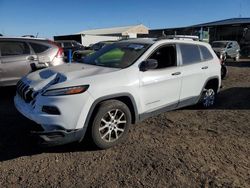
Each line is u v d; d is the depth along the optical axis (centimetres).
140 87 450
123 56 484
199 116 604
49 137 369
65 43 2339
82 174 361
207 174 364
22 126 518
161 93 492
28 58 712
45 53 742
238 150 439
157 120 572
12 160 393
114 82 417
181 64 539
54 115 374
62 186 335
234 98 783
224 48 2136
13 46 704
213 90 664
